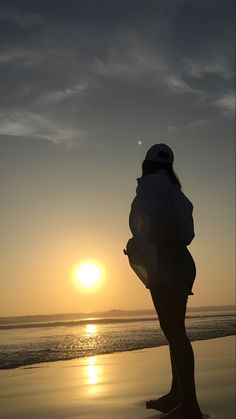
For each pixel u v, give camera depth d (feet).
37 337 42.75
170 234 9.38
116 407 10.91
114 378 16.51
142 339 37.19
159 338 37.93
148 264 9.33
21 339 40.09
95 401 12.00
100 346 31.45
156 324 69.56
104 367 20.13
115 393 13.21
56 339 39.37
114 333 46.47
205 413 9.78
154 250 9.31
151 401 10.49
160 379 16.12
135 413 10.04
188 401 8.79
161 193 9.43
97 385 14.97
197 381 14.43
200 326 52.37
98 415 10.08
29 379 16.76
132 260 9.67
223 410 10.11
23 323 99.60
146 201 9.37
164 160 10.06
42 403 11.93
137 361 22.36
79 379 16.57
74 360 23.52
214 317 89.51
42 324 88.79
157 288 9.27
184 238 9.51
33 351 28.68
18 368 20.51
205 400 11.30
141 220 9.36
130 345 31.96
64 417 10.09
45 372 18.90
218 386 13.43
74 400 12.24
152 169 10.08
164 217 9.29
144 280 9.58
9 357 25.30
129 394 13.00
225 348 26.43
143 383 15.16
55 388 14.57
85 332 50.21
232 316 93.97
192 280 9.62
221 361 20.26
